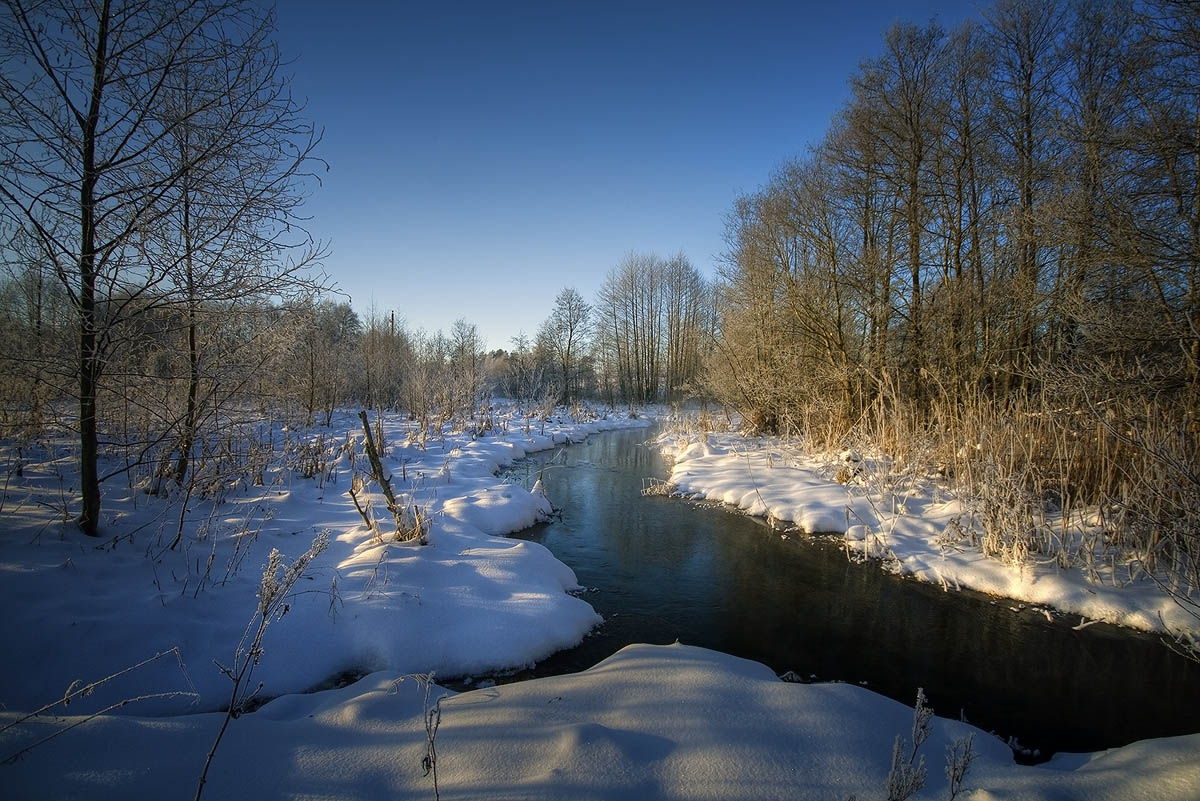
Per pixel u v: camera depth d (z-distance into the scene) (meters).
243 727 3.06
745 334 18.73
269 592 2.78
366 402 24.88
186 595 4.55
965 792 2.84
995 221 12.10
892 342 14.88
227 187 5.50
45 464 7.14
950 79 13.43
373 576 5.19
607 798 2.57
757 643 5.38
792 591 6.64
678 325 43.22
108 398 5.70
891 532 8.12
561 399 37.44
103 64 4.88
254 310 6.46
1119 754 3.39
